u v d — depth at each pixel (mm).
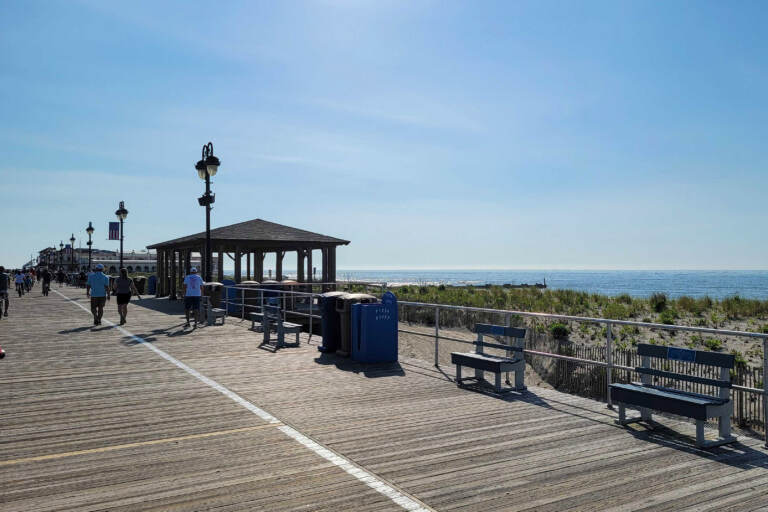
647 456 5277
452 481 4629
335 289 26594
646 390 6082
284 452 5348
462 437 5840
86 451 5371
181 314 20875
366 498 4277
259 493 4367
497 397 7645
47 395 7746
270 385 8383
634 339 17984
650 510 4098
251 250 32031
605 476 4766
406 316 25734
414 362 10352
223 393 7859
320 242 26672
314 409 6977
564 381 15016
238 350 11867
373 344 10203
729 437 5660
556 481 4641
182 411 6879
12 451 5363
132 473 4785
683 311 24766
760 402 11414
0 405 7184
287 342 13234
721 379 5695
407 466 4977
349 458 5184
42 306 25250
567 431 6082
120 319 18438
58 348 12156
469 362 8312
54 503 4164
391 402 7344
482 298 32781
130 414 6738
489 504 4184
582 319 7355
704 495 4371
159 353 11453
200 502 4188
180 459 5145
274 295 22078
